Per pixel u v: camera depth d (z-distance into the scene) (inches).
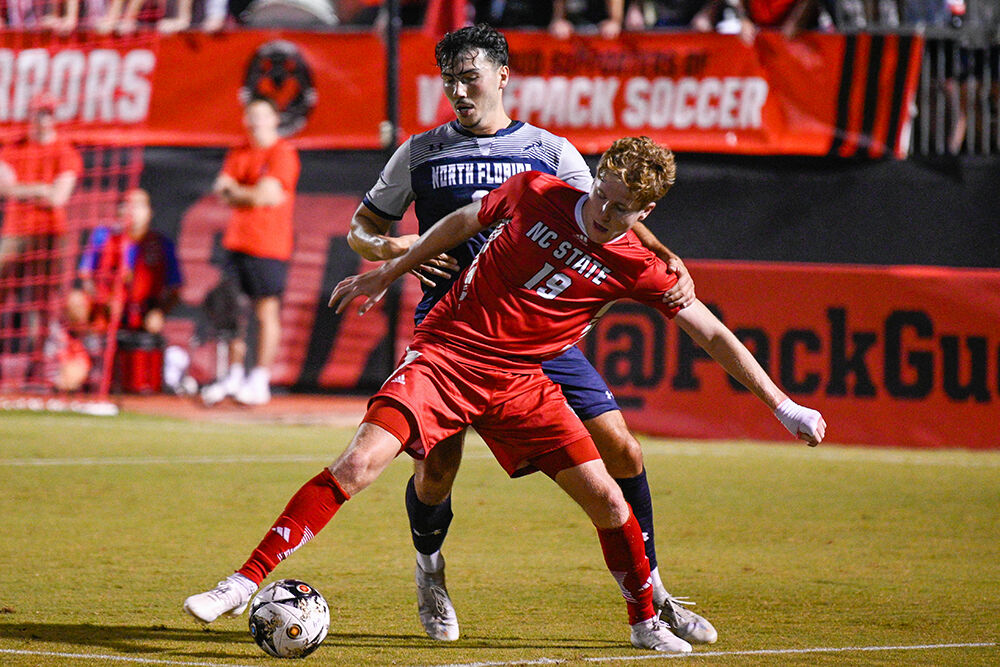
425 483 614.9
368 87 1777.8
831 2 1764.3
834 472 1364.4
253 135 1763.0
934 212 1694.1
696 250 1739.7
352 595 746.2
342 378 1784.0
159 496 1127.0
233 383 1761.8
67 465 1290.6
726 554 914.7
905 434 1604.3
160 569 812.6
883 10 1856.5
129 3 1907.0
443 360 582.9
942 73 1739.7
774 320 1631.4
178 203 1817.2
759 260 1729.8
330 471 564.7
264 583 778.8
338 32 1779.0
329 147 1784.0
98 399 1768.0
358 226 693.9
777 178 1721.2
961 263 1691.7
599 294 589.3
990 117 1736.0
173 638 614.9
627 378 1643.7
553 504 1128.8
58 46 1831.9
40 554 860.6
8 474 1226.0
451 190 672.4
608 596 751.7
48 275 1831.9
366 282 631.8
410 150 681.6
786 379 1630.2
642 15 1910.7
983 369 1599.4
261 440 1503.4
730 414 1626.5
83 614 673.0
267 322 1768.0
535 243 579.8
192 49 1803.6
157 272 1802.4
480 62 661.3
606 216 564.4
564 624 672.4
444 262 655.1
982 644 629.0
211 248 1808.6
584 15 1847.9
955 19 1823.3
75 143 1835.6
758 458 1460.4
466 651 596.4
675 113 1731.1
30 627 635.5
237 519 1021.2
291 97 1788.9
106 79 1824.6
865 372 1616.6
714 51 1716.3
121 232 1796.3
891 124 1700.3
